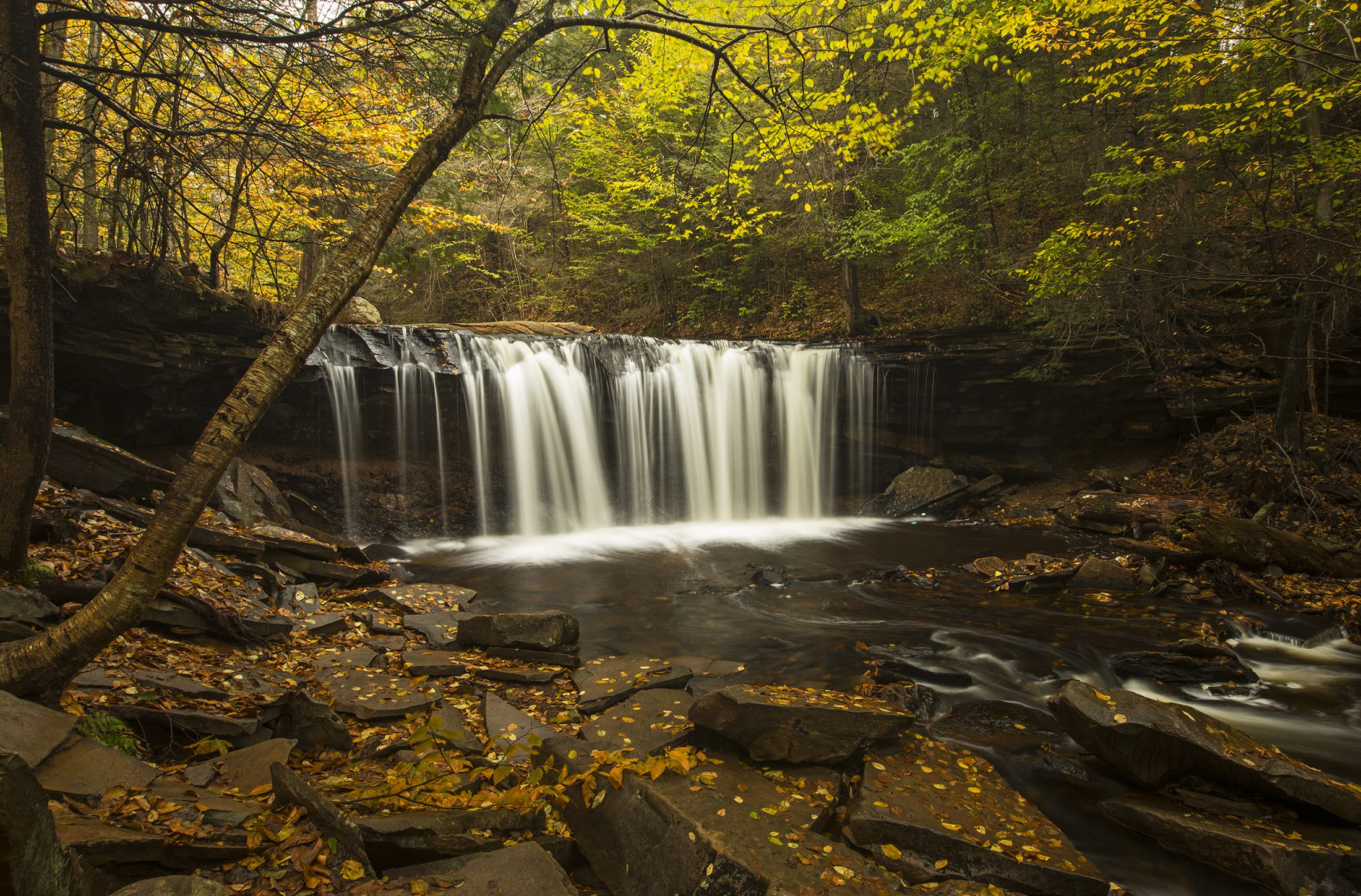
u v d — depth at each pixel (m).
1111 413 15.52
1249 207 15.34
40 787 1.92
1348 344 13.71
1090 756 5.27
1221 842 4.00
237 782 3.59
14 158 4.42
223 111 5.70
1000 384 15.87
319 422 12.80
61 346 8.59
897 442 16.95
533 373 14.21
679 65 8.56
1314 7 8.08
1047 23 9.63
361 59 5.01
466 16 4.78
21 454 4.81
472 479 13.84
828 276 24.50
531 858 3.17
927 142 17.31
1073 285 12.56
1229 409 14.52
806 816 3.77
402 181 4.00
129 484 8.12
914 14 8.14
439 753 4.22
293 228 9.50
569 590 9.82
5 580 4.80
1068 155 16.53
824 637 7.81
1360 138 9.95
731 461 16.17
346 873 2.95
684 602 9.23
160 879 2.50
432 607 8.25
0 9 4.25
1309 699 6.59
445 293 27.47
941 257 17.53
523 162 18.33
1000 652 7.43
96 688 4.09
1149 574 10.07
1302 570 9.91
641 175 13.96
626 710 5.19
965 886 3.42
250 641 5.94
